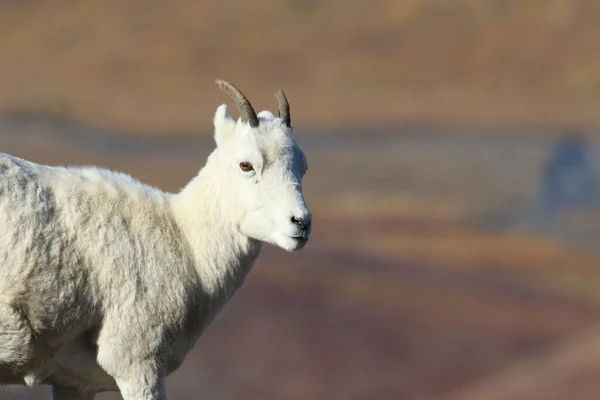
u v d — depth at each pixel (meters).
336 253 142.00
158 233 29.53
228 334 96.06
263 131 30.59
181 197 30.92
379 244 166.75
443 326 111.00
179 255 29.70
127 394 28.83
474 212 198.38
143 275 28.73
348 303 112.50
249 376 88.00
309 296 112.06
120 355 28.53
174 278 29.25
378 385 91.50
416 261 151.62
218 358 90.25
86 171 29.39
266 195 29.97
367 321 107.50
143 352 28.75
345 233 175.88
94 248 28.11
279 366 91.19
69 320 27.75
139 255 28.86
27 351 27.50
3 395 69.50
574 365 81.19
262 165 30.08
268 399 85.25
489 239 176.75
